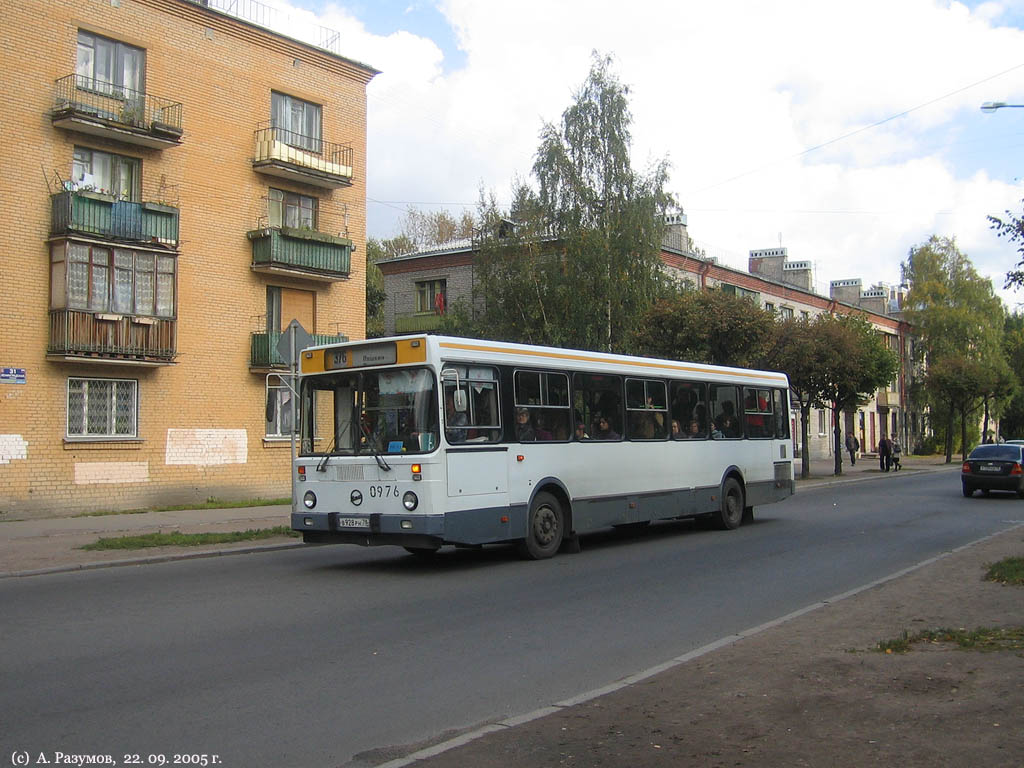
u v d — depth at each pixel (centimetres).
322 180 2748
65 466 2178
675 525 1941
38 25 2158
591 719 568
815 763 475
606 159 3306
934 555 1435
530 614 958
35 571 1259
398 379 1237
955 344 6241
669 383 1694
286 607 995
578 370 1470
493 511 1280
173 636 843
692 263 4400
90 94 2242
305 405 1316
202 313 2489
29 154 2138
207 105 2511
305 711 610
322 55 2809
